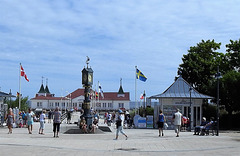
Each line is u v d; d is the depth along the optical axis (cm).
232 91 4541
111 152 1614
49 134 2741
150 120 4225
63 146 1811
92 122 2997
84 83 3050
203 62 5619
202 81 5628
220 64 5447
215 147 1855
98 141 2119
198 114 4188
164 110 4212
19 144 1852
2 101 4088
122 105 13675
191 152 1647
